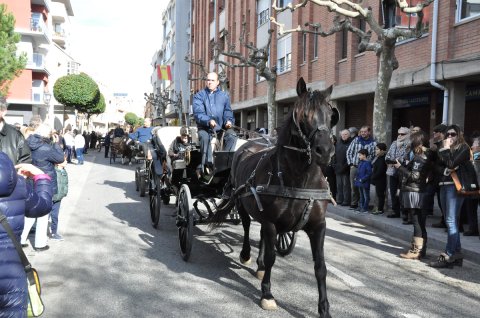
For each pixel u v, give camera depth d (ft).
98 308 15.71
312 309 15.80
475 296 17.52
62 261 21.30
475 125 45.03
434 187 32.58
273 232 15.55
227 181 21.57
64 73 186.39
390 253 24.03
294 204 14.71
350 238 27.58
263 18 84.02
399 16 47.75
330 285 18.42
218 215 21.47
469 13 38.96
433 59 41.29
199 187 23.77
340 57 58.95
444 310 15.99
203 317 15.02
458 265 21.63
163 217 32.55
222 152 21.44
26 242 24.25
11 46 64.49
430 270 20.95
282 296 17.01
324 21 61.16
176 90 180.14
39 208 11.24
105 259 21.74
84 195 43.83
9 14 64.18
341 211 36.29
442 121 42.60
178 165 23.91
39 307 10.67
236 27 99.14
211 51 124.98
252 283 18.48
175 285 18.12
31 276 10.48
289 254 22.86
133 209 35.94
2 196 9.72
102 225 29.71
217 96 22.95
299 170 14.46
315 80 65.26
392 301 16.74
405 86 45.91
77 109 156.15
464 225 29.60
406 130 32.48
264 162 16.25
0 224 9.60
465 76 38.70
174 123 128.16
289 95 71.61
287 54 74.08
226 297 16.85
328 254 23.39
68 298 16.60
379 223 30.78
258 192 15.60
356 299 16.85
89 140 146.41
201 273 19.70
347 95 55.52
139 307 15.81
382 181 33.91
